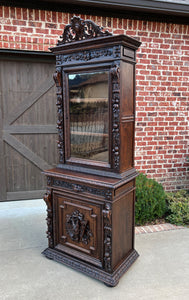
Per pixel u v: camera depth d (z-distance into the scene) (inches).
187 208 124.4
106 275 79.7
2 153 143.8
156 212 121.7
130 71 77.5
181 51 139.6
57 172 86.8
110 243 77.4
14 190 149.0
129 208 88.3
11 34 122.9
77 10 126.3
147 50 135.3
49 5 122.9
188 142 149.7
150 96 139.5
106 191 74.5
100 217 78.9
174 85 141.7
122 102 74.0
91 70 77.9
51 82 141.9
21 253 96.2
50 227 93.0
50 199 90.8
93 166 83.0
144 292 76.1
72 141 88.6
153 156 145.9
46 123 145.8
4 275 83.7
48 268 87.7
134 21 132.0
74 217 85.1
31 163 148.3
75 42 77.1
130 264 87.9
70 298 73.9
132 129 83.6
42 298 73.8
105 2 118.0
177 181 152.6
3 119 141.2
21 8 121.3
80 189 80.8
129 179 80.4
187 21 136.6
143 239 106.8
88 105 81.7
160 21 134.0
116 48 69.9
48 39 127.0
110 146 77.6
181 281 80.9
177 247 100.7
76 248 87.7
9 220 122.6
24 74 138.6
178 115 145.3
